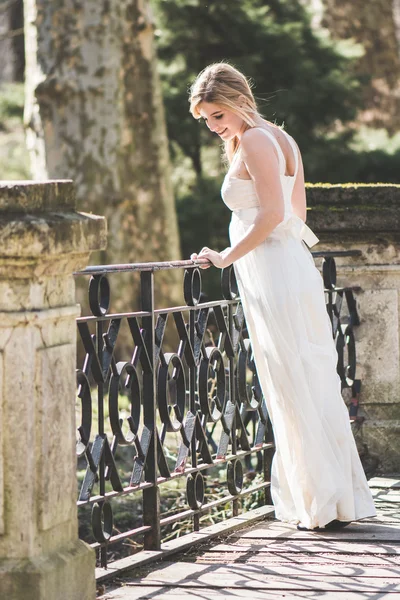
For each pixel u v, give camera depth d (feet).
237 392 23.72
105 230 16.38
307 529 22.25
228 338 23.12
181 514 21.34
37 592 15.16
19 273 14.96
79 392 18.33
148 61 57.98
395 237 28.55
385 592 17.97
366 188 28.32
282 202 20.57
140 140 57.98
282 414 21.45
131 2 56.90
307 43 66.33
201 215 63.98
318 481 21.31
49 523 15.65
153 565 19.80
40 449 15.43
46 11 56.59
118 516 32.01
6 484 15.33
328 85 63.62
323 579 18.75
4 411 15.28
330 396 21.63
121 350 57.57
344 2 85.46
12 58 91.45
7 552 15.37
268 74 64.54
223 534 21.93
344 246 28.68
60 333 15.88
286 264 21.03
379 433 28.81
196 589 18.30
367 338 29.07
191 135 66.33
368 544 21.06
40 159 58.13
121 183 57.36
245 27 63.87
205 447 22.18
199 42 64.85
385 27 86.74
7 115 69.97
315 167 64.34
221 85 20.80
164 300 58.90
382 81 85.87
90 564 16.53
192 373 21.71
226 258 20.83
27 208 14.99
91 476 18.65
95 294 18.49
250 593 18.01
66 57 56.44
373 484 26.89
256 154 20.39
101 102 56.70
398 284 28.81
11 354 15.17
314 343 21.47
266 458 24.76
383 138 70.44
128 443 19.58
